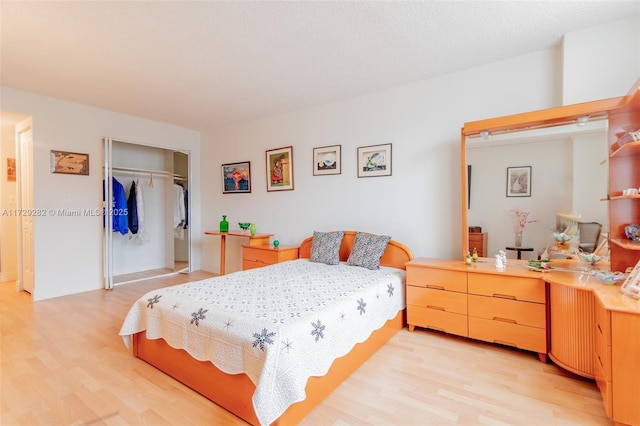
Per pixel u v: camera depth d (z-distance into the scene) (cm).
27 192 399
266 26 226
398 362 222
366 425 157
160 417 163
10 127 433
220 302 205
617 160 220
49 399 177
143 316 219
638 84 179
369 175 360
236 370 162
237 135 493
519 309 229
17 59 276
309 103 395
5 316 313
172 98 378
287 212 436
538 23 225
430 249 321
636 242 201
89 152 411
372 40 246
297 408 158
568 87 238
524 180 261
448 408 170
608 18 220
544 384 193
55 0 195
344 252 366
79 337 262
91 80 323
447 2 201
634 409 149
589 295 188
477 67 293
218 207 523
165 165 511
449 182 310
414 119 329
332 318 191
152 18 215
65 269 392
